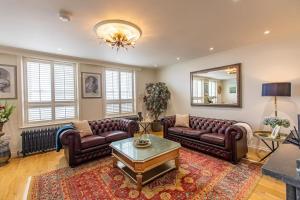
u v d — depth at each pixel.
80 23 2.40
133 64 5.47
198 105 4.80
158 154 2.41
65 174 2.65
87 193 2.13
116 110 5.42
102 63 4.96
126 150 2.56
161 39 3.12
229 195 2.04
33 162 3.20
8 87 3.51
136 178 2.29
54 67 4.20
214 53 4.24
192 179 2.42
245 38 3.17
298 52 2.97
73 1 1.86
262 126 3.48
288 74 3.09
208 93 4.50
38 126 3.89
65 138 2.86
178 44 3.43
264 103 3.43
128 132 3.91
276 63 3.23
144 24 2.48
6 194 2.15
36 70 3.94
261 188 2.18
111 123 4.19
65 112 4.38
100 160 3.22
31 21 2.32
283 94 2.81
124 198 2.01
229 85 4.00
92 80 4.81
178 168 2.75
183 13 2.17
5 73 3.48
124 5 1.96
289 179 0.82
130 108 5.80
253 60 3.56
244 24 2.53
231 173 2.59
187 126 4.32
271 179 2.40
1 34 2.77
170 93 5.73
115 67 5.29
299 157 1.09
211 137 3.31
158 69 6.23
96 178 2.51
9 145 3.45
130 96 5.80
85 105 4.67
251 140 3.63
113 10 2.07
